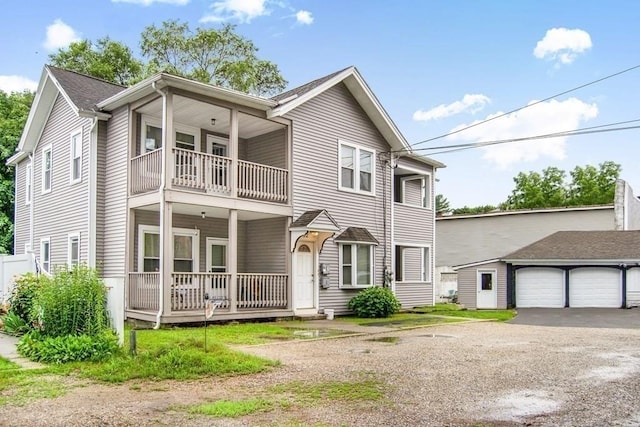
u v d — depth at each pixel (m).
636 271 23.52
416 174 23.44
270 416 5.84
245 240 18.36
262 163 18.27
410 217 22.27
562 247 24.84
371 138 20.38
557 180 48.78
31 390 6.88
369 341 12.04
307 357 9.69
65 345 8.62
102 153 16.33
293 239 16.84
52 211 18.67
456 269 24.98
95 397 6.58
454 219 33.56
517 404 6.46
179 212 16.23
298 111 17.50
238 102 15.54
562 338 12.82
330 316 17.39
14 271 14.25
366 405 6.35
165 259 13.66
